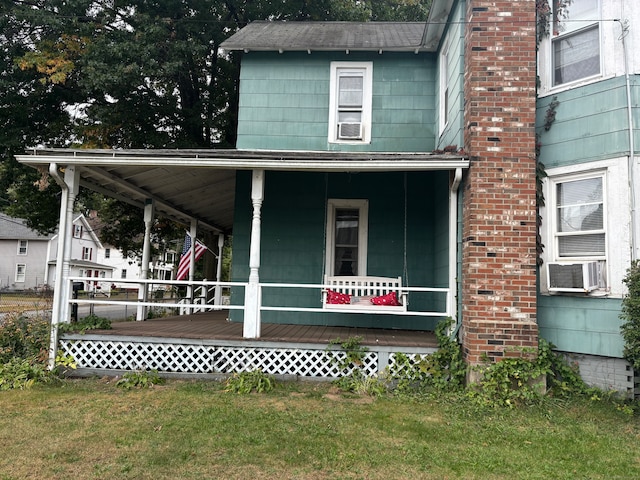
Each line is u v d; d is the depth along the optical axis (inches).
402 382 235.6
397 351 244.7
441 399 215.8
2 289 1476.4
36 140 548.7
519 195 230.4
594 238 228.4
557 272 229.6
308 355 252.7
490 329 223.5
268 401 211.5
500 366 216.8
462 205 247.9
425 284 334.6
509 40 237.3
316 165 243.9
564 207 238.5
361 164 240.4
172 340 253.8
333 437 168.9
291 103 348.5
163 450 155.2
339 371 246.2
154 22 493.4
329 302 269.6
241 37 367.6
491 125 233.8
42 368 243.8
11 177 529.7
